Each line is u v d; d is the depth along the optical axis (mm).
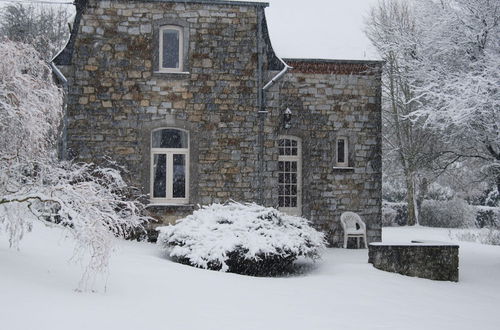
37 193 7625
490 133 14070
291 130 16078
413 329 6992
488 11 13789
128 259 10242
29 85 7848
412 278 11328
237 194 14289
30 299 6617
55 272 8227
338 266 11883
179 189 14367
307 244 11836
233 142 14344
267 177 14375
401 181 33250
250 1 14375
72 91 13953
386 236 23094
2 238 10023
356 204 16250
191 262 10906
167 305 7281
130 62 14125
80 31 14016
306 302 8250
